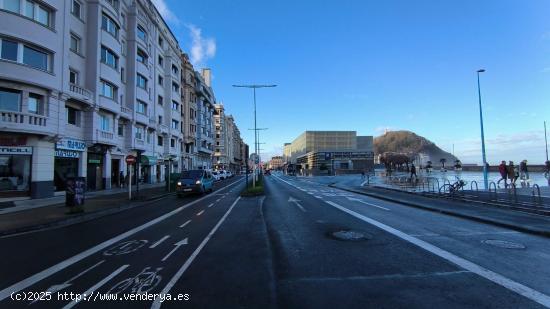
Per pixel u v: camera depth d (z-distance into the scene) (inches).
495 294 199.5
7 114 789.9
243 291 207.0
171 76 2054.6
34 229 468.1
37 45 848.9
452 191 789.2
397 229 408.8
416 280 224.2
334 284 217.8
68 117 1035.3
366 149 4923.7
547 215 487.5
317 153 4352.9
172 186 1207.6
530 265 257.3
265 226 438.9
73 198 591.2
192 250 313.3
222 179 2353.6
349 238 356.8
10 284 227.0
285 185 1577.3
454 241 341.1
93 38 1117.7
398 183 1417.3
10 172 833.5
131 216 575.8
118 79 1268.5
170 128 2018.9
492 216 486.9
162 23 1971.0
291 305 185.0
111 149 1283.2
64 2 947.3
